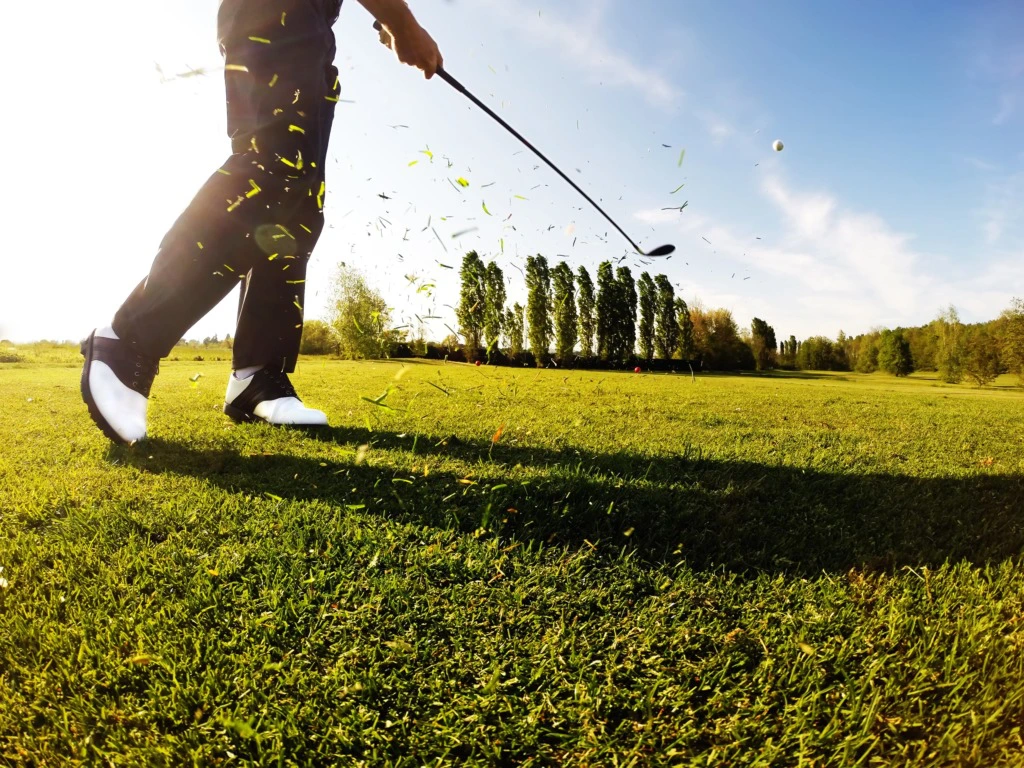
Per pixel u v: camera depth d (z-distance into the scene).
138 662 1.00
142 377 2.57
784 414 4.51
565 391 6.02
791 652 1.06
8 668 1.00
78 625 1.10
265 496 1.80
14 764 0.81
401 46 2.32
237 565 1.32
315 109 2.46
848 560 1.42
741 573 1.36
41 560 1.35
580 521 1.63
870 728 0.88
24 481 1.94
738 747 0.86
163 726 0.89
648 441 2.85
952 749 0.82
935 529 1.62
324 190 2.58
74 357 11.27
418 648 1.07
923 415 4.99
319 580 1.27
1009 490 2.01
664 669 1.02
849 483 2.07
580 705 0.94
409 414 3.71
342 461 2.24
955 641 1.04
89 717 0.90
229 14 2.32
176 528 1.54
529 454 2.44
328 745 0.86
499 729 0.90
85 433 2.84
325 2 2.51
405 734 0.89
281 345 3.09
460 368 12.98
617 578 1.33
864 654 1.05
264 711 0.91
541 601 1.23
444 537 1.50
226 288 2.56
